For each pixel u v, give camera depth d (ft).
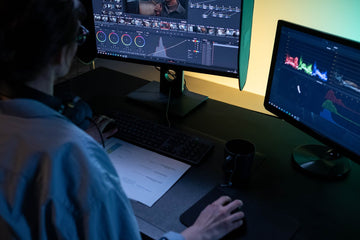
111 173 2.32
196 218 3.36
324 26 4.96
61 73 2.28
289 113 4.25
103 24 5.00
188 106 5.06
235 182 3.77
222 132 4.58
